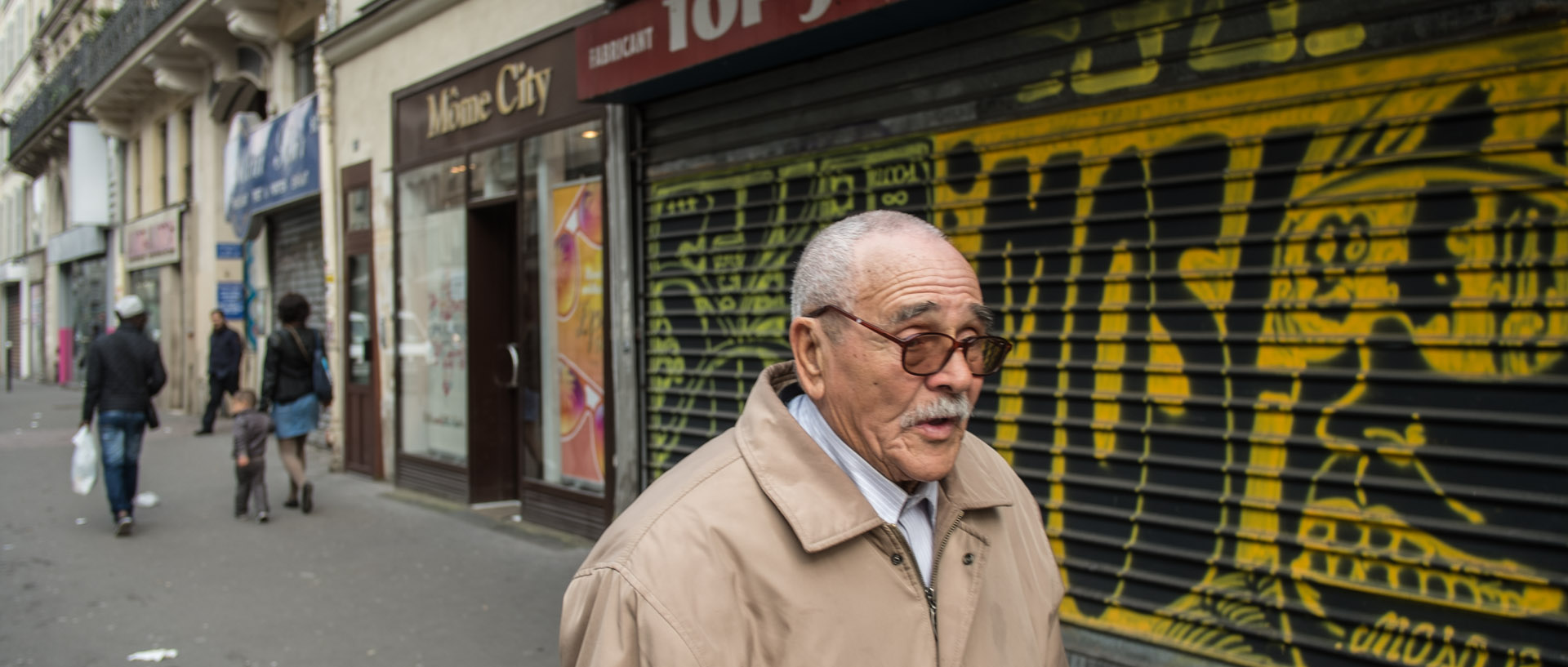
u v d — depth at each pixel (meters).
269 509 7.40
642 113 5.78
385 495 8.20
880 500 1.42
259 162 11.84
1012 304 3.90
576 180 6.39
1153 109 3.46
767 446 1.37
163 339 17.17
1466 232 2.80
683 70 4.96
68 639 4.70
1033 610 1.56
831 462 1.35
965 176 4.04
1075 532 3.72
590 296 6.29
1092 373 3.68
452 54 7.65
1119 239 3.57
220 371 13.02
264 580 5.66
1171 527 3.44
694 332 5.45
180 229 16.14
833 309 1.37
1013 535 1.60
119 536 6.88
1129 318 3.56
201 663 4.36
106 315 21.02
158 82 15.03
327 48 9.35
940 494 1.48
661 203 5.69
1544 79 2.67
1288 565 3.17
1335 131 3.02
